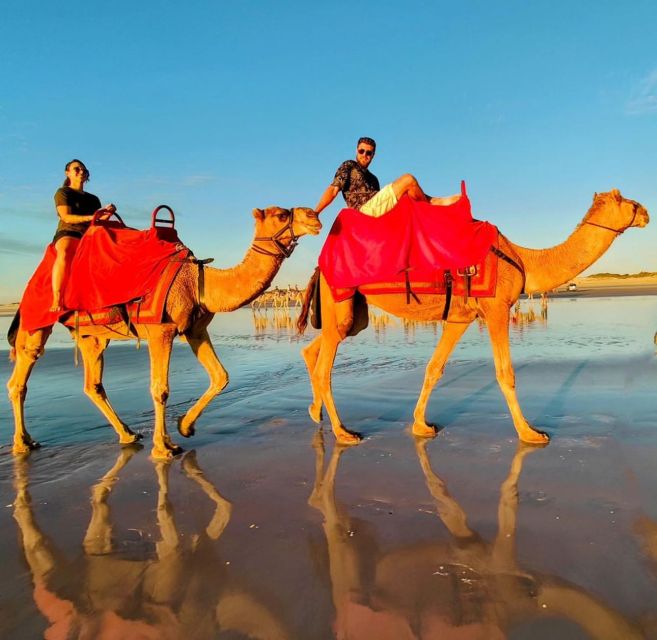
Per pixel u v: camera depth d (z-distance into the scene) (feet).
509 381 18.25
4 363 44.42
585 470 14.94
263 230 18.22
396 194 19.21
